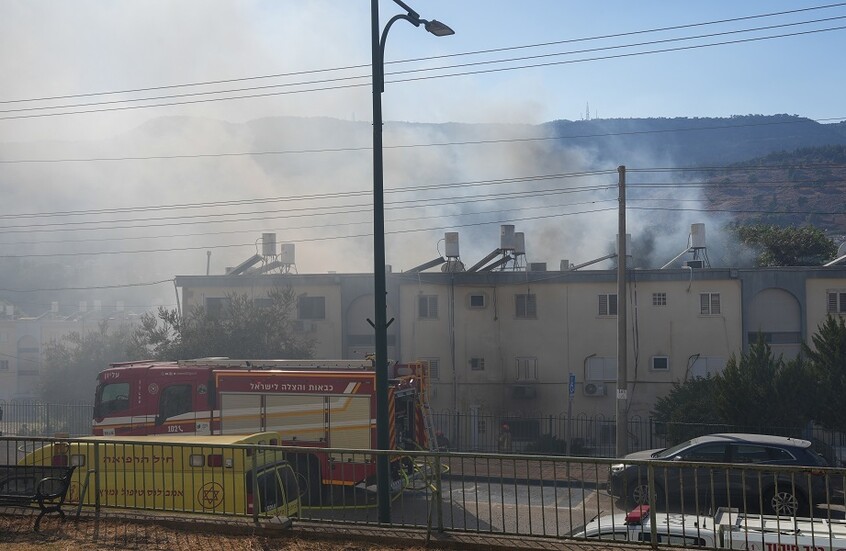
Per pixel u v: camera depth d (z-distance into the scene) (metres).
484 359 37.62
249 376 19.75
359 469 17.97
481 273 37.81
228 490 13.30
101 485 14.08
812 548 9.43
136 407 20.56
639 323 36.19
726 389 25.47
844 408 24.56
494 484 20.75
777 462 16.22
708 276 35.75
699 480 16.56
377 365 13.06
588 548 10.24
